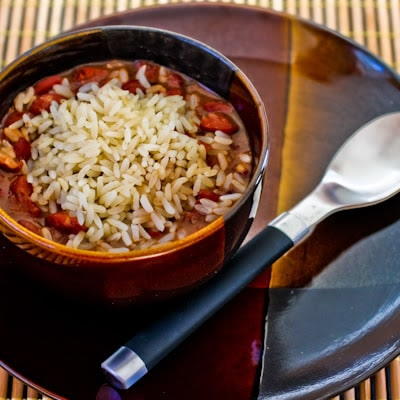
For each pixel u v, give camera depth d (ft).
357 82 2.92
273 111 2.91
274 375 2.54
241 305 2.63
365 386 2.73
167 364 2.55
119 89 2.69
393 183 2.78
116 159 2.59
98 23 2.94
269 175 2.83
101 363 2.54
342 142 2.86
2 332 2.57
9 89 2.67
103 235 2.53
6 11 3.31
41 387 2.50
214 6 2.99
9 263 2.58
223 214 2.51
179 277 2.50
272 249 2.64
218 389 2.52
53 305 2.61
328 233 2.72
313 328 2.60
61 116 2.63
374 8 3.32
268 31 2.98
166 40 2.72
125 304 2.56
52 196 2.56
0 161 2.58
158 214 2.55
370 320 2.60
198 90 2.74
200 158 2.62
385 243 2.71
